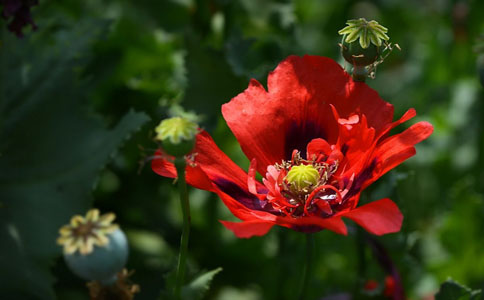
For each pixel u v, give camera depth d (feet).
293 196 2.14
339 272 2.67
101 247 1.95
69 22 2.61
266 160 2.15
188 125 1.95
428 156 3.22
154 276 2.67
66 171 2.30
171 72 2.83
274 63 2.75
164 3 2.77
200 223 2.80
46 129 2.33
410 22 4.01
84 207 2.27
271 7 2.77
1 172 2.30
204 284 2.07
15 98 2.35
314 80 2.14
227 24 2.70
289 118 2.15
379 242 2.36
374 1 4.00
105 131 2.31
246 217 2.02
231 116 2.13
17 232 2.27
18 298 2.27
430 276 2.71
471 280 2.71
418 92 3.55
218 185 2.10
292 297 2.59
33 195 2.29
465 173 3.20
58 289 2.60
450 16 3.64
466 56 3.53
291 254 2.58
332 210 2.13
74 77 2.37
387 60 3.93
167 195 2.85
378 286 2.34
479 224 2.69
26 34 2.41
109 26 2.44
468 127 3.33
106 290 2.02
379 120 2.10
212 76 2.62
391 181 2.37
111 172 2.82
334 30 3.91
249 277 2.76
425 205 3.00
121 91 2.81
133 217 2.81
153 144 2.74
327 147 2.13
